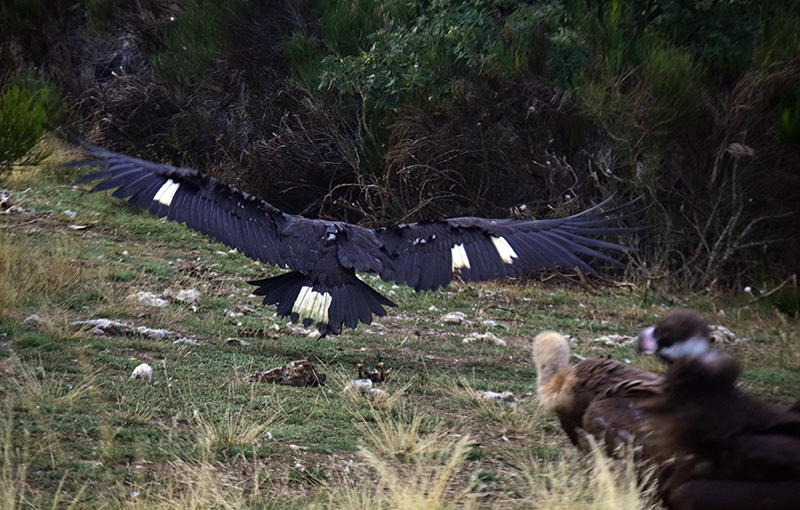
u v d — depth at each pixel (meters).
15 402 7.27
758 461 4.59
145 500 5.60
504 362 11.12
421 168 19.56
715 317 15.59
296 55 21.23
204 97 23.25
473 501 6.11
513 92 19.25
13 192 17.53
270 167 21.17
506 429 8.17
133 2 25.41
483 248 6.82
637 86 18.16
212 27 22.72
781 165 18.08
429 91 19.53
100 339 9.74
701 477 4.82
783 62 17.47
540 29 19.09
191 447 6.89
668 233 18.41
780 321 15.20
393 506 5.85
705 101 17.91
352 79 19.92
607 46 18.77
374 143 19.98
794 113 16.42
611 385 5.92
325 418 8.06
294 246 7.15
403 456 7.22
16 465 6.13
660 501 5.21
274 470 6.70
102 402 7.68
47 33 24.45
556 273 18.67
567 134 19.20
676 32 19.20
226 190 6.94
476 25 19.73
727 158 18.08
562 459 7.03
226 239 6.82
